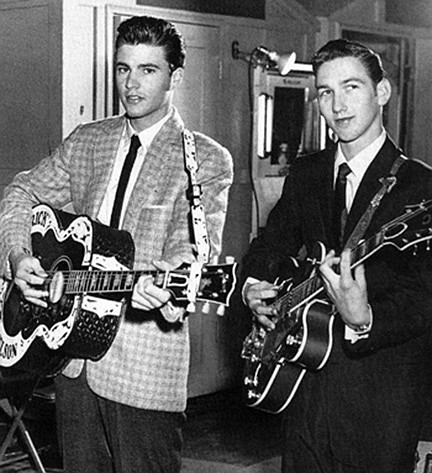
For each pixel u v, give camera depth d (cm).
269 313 269
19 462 440
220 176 282
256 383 271
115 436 280
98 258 277
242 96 552
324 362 252
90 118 489
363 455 249
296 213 273
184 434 493
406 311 239
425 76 658
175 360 280
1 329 306
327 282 236
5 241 298
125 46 279
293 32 580
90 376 281
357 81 246
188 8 521
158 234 279
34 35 491
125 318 278
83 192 298
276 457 461
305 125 558
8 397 385
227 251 551
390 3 631
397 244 231
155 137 285
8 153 511
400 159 250
